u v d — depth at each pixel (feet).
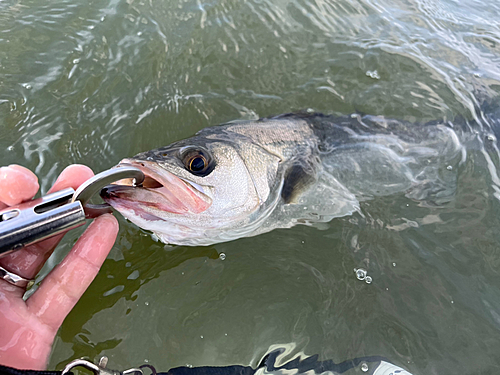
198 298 0.81
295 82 1.32
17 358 0.58
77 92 1.20
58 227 0.52
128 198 0.72
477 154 1.10
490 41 1.53
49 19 1.38
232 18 1.48
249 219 0.87
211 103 1.24
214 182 0.82
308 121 1.03
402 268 0.86
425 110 1.22
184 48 1.36
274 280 0.84
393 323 0.77
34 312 0.60
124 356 0.73
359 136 1.05
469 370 0.71
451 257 0.88
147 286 0.83
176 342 0.75
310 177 0.97
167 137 1.15
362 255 0.88
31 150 1.05
